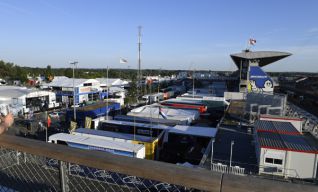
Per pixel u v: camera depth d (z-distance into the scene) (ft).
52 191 6.50
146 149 51.37
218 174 3.93
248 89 130.72
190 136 59.16
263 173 38.47
